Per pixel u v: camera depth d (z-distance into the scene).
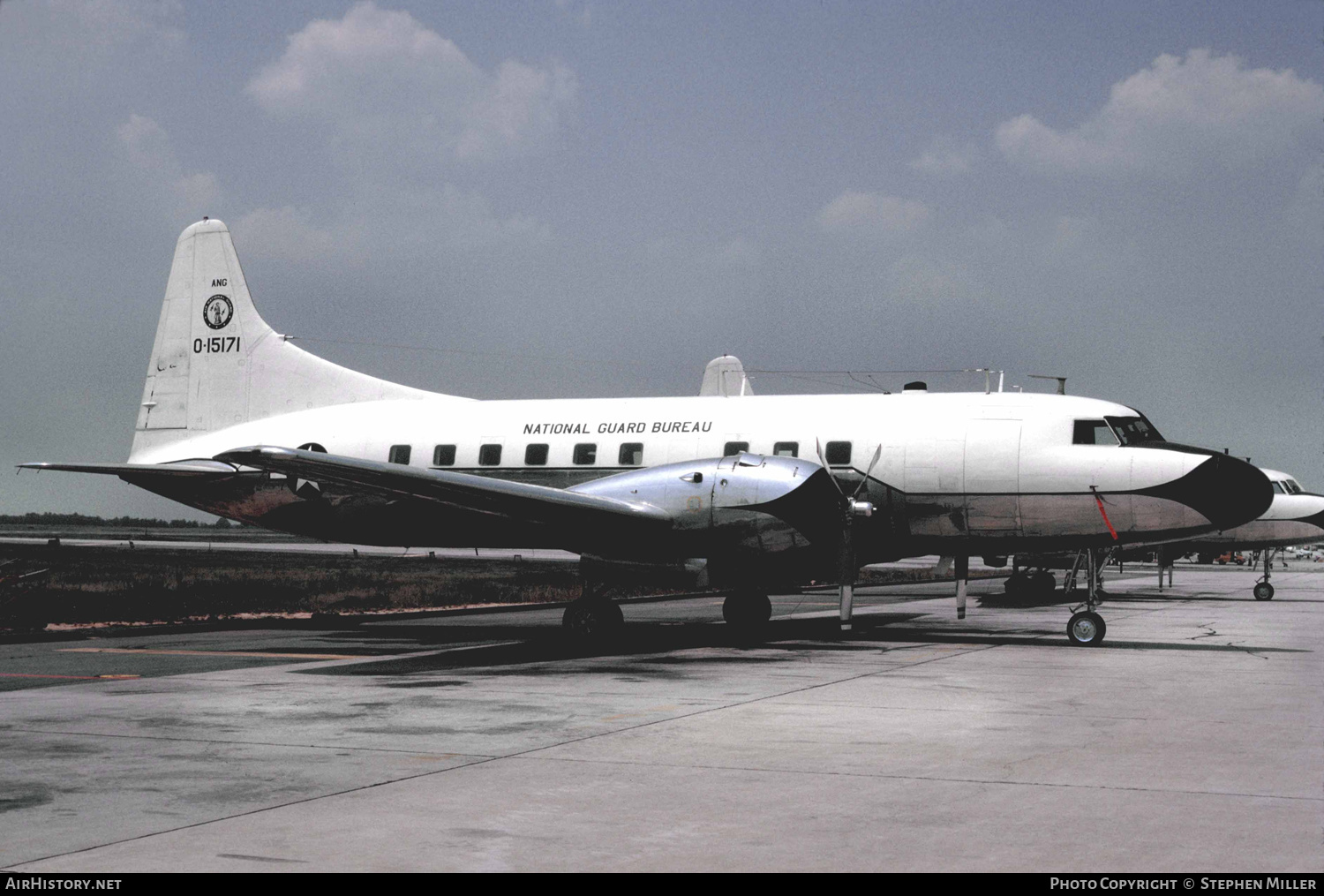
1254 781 6.83
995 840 5.58
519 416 20.05
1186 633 17.58
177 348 23.05
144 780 6.91
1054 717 9.22
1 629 18.30
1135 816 6.02
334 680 11.84
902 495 17.08
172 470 21.09
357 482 15.11
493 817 6.05
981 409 17.11
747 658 14.06
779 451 17.78
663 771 7.16
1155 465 15.84
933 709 9.66
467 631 18.91
